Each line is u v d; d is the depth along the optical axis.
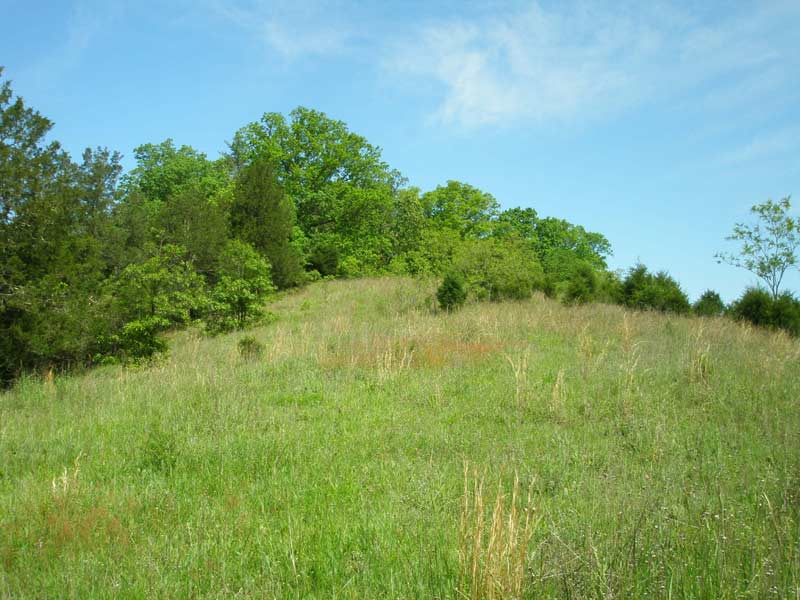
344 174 41.78
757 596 3.31
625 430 7.48
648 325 16.72
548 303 22.77
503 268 22.84
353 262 34.88
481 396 9.22
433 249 24.81
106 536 4.82
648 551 3.84
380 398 9.38
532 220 53.59
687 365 10.24
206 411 8.59
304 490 5.72
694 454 6.39
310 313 21.89
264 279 20.67
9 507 5.54
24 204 15.37
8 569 4.43
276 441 7.11
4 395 11.97
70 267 15.97
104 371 14.81
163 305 17.17
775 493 5.00
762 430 7.23
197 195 27.48
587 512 4.78
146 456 6.75
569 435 7.31
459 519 4.61
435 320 17.50
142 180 42.28
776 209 24.52
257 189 29.77
